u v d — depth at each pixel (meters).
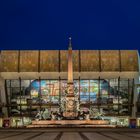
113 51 111.81
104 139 28.94
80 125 59.41
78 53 111.62
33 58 111.50
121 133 41.12
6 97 111.50
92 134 38.25
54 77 110.94
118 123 111.25
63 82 111.31
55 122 61.81
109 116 111.12
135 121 110.25
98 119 65.81
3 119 108.69
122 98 111.56
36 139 29.06
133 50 111.88
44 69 110.81
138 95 112.31
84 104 110.88
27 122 110.94
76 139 28.89
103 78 111.50
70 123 61.53
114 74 111.00
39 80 111.56
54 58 111.38
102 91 111.62
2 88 110.94
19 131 48.25
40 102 111.12
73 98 66.00
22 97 111.56
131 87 111.62
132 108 111.25
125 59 111.44
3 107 110.94
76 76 111.00
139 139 28.88
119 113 111.50
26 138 30.61
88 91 111.50
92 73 110.88
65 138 30.36
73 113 65.38
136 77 111.06
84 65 110.94
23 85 111.69
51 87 111.31
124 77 111.06
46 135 36.03
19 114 111.25
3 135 36.66
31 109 111.31
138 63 111.19
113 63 111.19
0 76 110.69
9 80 111.69
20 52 111.94
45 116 78.44
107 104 111.12
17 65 111.12
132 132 44.28
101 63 111.12
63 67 110.88
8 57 111.56
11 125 109.81
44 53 111.75
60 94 111.00
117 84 111.69
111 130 50.62
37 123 62.12
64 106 66.06
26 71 110.88
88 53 111.75
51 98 111.25
